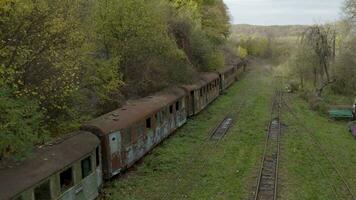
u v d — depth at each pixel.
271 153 24.55
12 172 12.25
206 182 19.34
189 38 44.47
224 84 54.97
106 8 26.86
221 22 63.91
